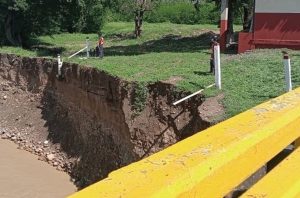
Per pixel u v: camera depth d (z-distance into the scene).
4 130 26.86
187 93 14.72
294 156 2.96
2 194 18.59
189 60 20.67
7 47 34.41
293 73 14.85
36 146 24.11
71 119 23.48
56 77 25.84
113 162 18.42
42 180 20.11
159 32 40.69
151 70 18.48
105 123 19.64
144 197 1.76
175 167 2.01
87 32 47.97
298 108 3.06
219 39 23.92
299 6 20.42
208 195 2.07
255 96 13.43
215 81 14.48
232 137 2.41
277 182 2.59
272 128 2.65
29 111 27.53
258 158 2.50
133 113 16.55
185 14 51.28
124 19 55.47
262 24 21.08
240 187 3.19
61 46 37.16
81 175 20.20
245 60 17.73
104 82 19.56
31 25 37.03
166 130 15.30
